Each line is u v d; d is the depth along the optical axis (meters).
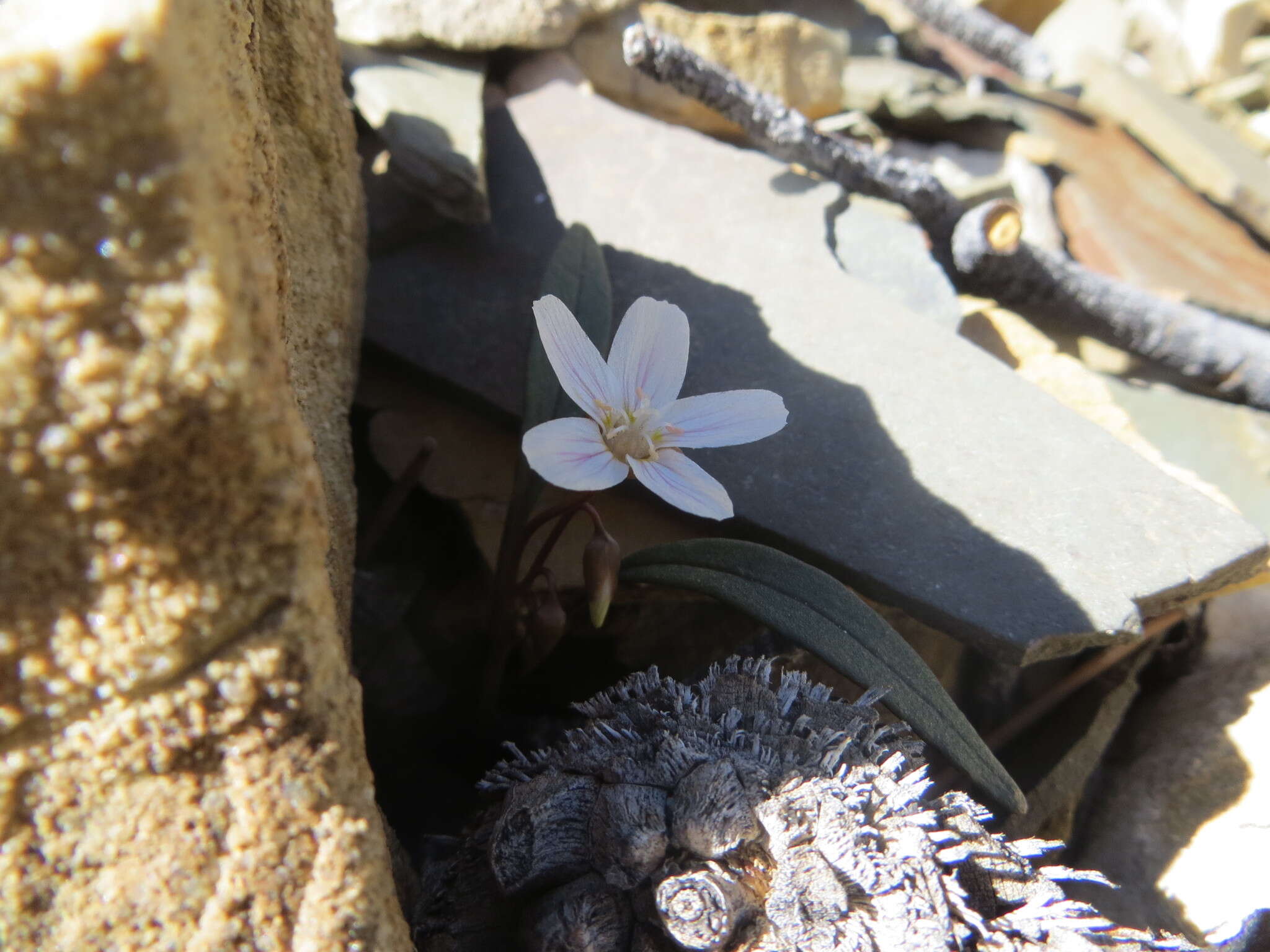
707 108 0.11
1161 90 0.14
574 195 0.09
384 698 0.07
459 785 0.07
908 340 0.08
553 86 0.10
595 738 0.05
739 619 0.07
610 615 0.07
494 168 0.09
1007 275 0.10
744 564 0.06
